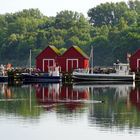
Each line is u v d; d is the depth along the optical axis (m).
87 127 63.16
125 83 145.38
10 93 105.19
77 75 150.00
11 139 57.41
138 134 59.22
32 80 148.75
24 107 79.94
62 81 149.25
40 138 58.00
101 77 150.75
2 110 76.25
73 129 62.16
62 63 164.62
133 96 99.69
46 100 90.69
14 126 63.53
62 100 90.88
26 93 105.25
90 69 165.88
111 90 115.62
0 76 150.50
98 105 83.38
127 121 66.75
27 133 60.09
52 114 72.56
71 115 71.75
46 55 165.38
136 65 162.88
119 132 60.25
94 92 109.19
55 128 62.66
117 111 75.81
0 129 61.94
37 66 166.00
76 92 108.62
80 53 163.50
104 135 59.00
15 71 151.38
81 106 81.81
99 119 68.38
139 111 75.94
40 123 65.50
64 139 57.69
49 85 133.25
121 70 152.75
